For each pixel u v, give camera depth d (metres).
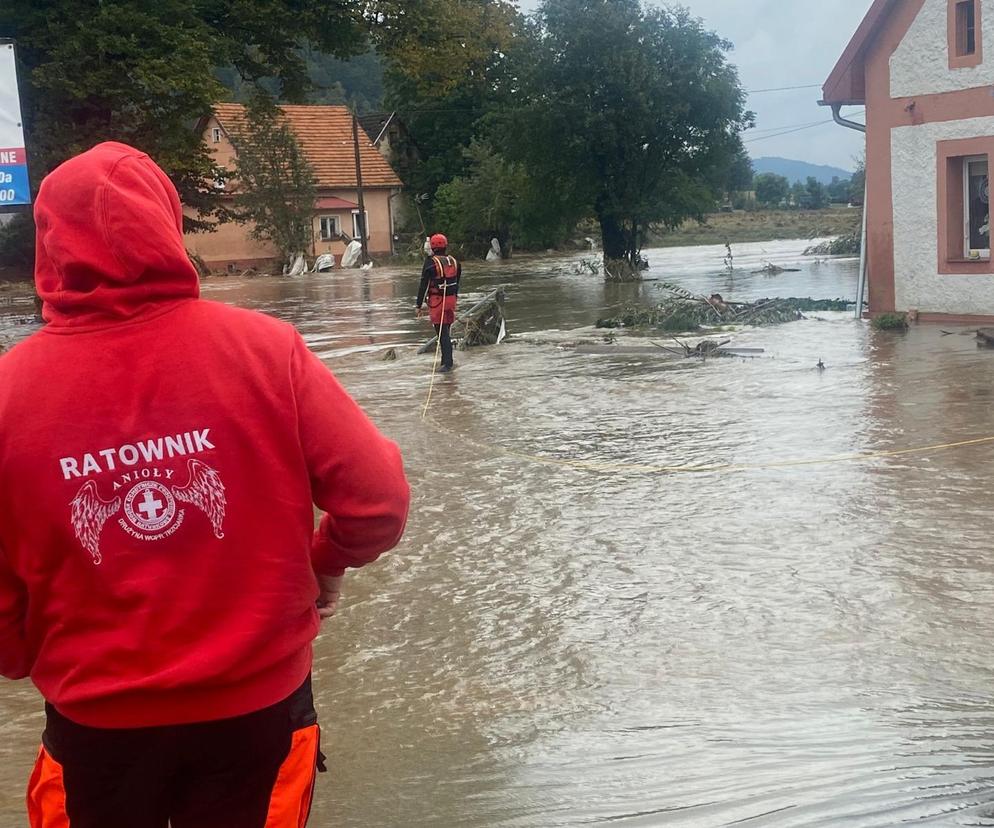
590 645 4.89
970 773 3.60
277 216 52.91
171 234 2.20
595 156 37.12
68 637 2.15
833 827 3.30
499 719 4.19
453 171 66.75
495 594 5.65
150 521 2.10
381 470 2.19
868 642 4.75
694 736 3.96
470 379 13.79
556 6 36.59
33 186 26.11
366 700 4.43
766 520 6.74
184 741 2.13
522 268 45.62
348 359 16.52
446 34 33.19
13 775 3.92
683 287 28.28
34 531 2.10
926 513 6.68
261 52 32.59
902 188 17.88
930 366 12.66
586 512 7.18
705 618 5.14
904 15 17.47
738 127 37.09
